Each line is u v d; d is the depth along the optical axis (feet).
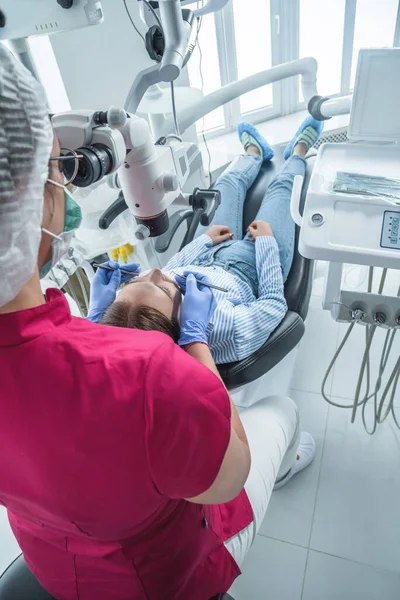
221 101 5.73
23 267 1.30
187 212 5.31
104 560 2.01
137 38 4.75
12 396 1.43
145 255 5.09
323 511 4.37
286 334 4.01
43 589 2.44
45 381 1.42
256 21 7.78
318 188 3.34
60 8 3.20
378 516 4.27
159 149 3.05
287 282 4.62
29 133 1.28
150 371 1.46
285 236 4.85
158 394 1.44
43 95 1.40
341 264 3.69
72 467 1.49
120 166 2.70
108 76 5.09
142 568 2.06
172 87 4.42
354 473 4.59
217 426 1.52
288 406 3.67
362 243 3.07
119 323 2.99
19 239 1.27
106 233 4.41
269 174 6.22
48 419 1.43
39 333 1.42
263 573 4.07
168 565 2.15
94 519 1.65
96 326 1.62
